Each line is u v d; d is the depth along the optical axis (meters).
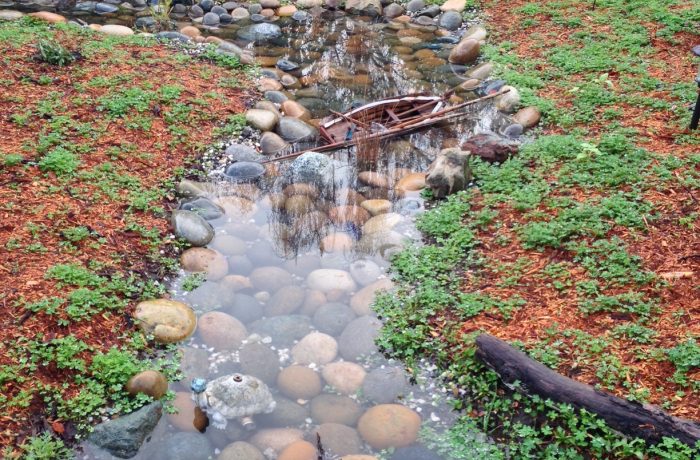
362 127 4.16
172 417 2.56
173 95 4.20
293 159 3.95
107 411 2.54
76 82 4.18
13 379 2.53
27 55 4.36
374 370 2.76
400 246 3.33
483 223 3.36
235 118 4.16
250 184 3.77
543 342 2.71
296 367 2.76
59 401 2.52
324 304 3.04
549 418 2.51
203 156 3.88
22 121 3.70
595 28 5.30
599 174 3.50
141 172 3.62
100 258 3.06
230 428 2.54
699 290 2.83
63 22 5.22
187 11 6.15
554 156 3.73
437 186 3.63
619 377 2.56
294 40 5.78
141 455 2.46
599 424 2.42
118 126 3.88
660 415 2.37
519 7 5.97
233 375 2.63
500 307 2.88
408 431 2.54
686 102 4.06
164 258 3.17
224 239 3.36
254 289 3.12
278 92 4.57
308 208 3.61
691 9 5.32
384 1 6.50
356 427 2.57
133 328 2.82
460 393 2.67
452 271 3.14
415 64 5.34
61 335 2.70
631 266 2.95
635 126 3.92
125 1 6.28
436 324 2.91
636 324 2.73
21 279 2.84
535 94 4.47
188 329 2.87
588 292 2.89
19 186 3.29
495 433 2.54
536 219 3.31
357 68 5.25
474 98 4.70
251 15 6.21
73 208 3.26
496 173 3.66
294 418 2.59
